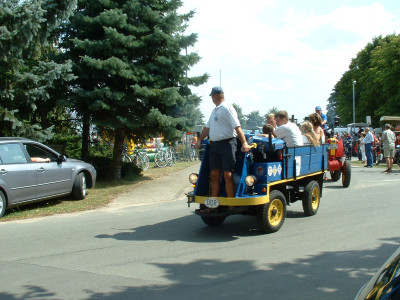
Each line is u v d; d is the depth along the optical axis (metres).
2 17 10.77
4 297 4.61
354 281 4.96
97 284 4.97
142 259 5.95
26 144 10.01
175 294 4.63
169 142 14.66
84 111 13.34
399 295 2.25
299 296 4.54
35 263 5.84
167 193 12.38
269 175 7.25
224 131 6.98
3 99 11.20
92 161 15.05
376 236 7.02
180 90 14.67
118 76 13.61
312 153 8.84
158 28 13.49
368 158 20.11
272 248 6.42
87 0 13.73
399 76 49.75
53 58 13.44
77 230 7.89
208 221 7.95
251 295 4.58
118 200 11.29
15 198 9.29
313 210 8.84
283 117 8.48
